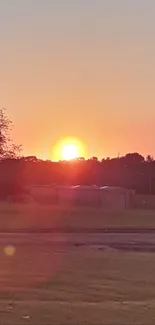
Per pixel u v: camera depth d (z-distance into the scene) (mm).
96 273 22641
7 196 82062
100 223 52062
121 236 41281
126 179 104688
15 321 12602
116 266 25141
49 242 36000
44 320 12812
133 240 38281
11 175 82000
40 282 19797
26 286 18797
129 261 27156
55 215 55906
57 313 13664
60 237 39719
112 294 17609
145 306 15188
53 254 29531
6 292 17312
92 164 115375
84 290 18312
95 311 14133
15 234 41656
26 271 22797
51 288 18547
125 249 33281
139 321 13039
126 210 66188
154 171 104812
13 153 58906
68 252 30719
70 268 24078
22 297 16453
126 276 21953
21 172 83875
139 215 58125
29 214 56250
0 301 15445
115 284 19859
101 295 17328
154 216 57906
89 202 77812
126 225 51438
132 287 19188
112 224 51812
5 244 34188
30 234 41875
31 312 13695
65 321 12789
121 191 76500
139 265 25703
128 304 15523
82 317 13312
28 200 80375
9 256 28234
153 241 37688
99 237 40250
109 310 14344
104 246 34500
